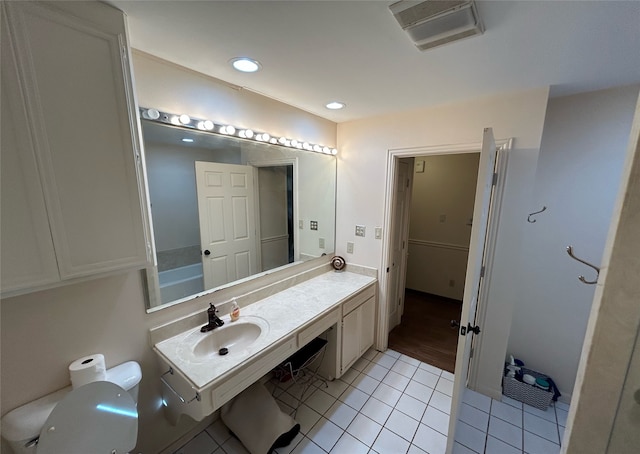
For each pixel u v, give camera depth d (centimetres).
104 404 110
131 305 136
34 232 88
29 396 109
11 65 79
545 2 91
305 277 248
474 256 136
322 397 208
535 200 201
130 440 118
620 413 58
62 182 92
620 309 55
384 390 216
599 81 159
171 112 146
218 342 161
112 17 97
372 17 102
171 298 156
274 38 118
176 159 154
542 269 205
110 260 106
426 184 393
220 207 179
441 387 220
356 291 226
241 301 192
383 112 227
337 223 279
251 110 185
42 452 96
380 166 243
